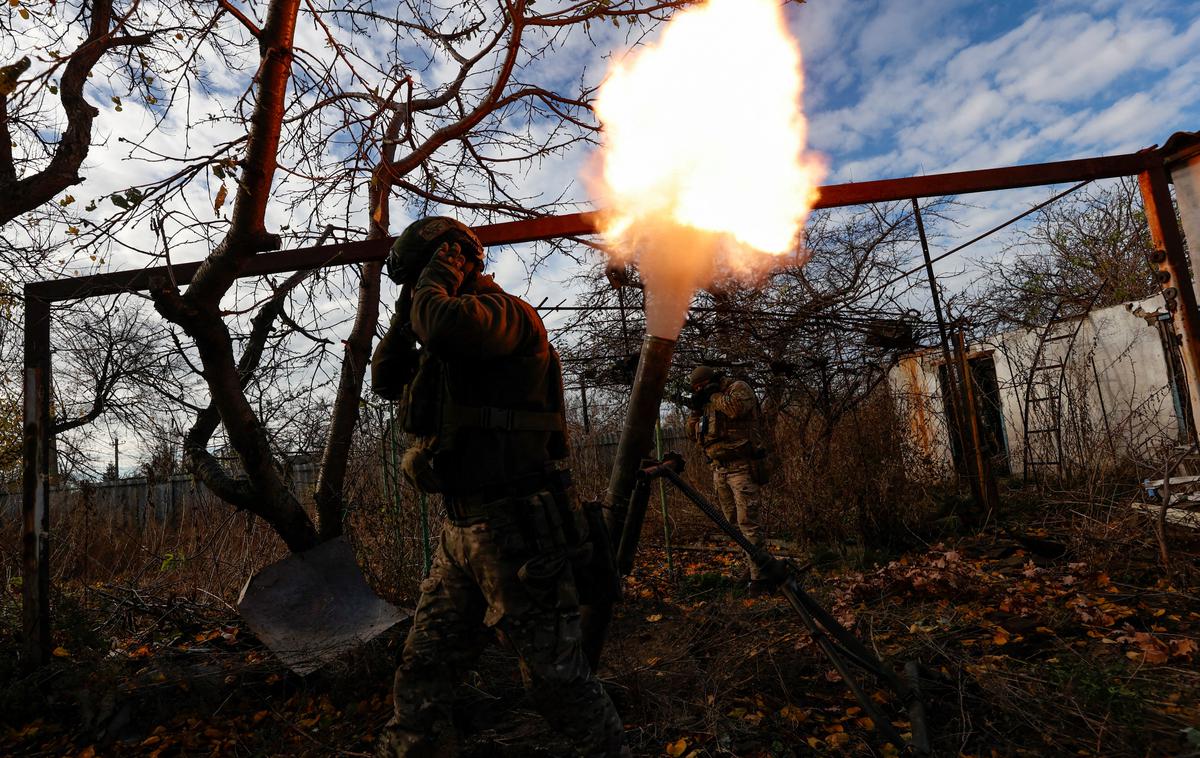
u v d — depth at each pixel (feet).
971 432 21.16
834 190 11.11
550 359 6.61
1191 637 9.92
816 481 20.18
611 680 9.30
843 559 17.52
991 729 7.64
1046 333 26.81
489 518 5.99
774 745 7.61
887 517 19.17
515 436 6.16
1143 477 18.49
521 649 5.83
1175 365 24.82
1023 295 36.91
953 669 9.25
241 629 12.03
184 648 11.53
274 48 9.08
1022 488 25.08
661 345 6.97
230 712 9.64
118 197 8.53
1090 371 28.63
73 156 11.28
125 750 8.82
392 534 13.05
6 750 8.91
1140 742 7.13
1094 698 7.97
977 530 19.39
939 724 7.82
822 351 21.65
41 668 10.37
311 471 13.69
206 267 9.68
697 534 23.47
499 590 5.88
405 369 6.97
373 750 8.27
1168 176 12.35
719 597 14.48
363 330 13.14
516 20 11.96
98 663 10.38
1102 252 36.52
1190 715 7.63
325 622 10.36
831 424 21.07
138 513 17.78
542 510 5.98
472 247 6.59
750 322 18.97
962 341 21.53
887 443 20.72
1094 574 13.44
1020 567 15.15
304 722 9.14
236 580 13.92
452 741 6.52
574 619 5.98
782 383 22.30
